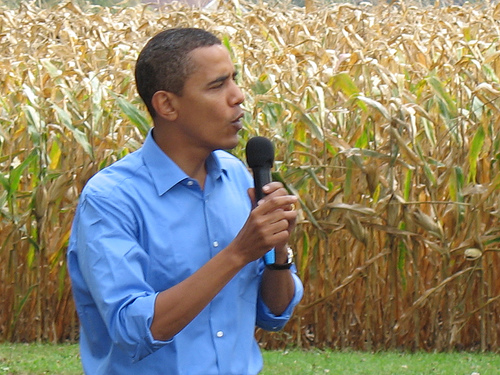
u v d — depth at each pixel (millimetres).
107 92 9977
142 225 3354
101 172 3457
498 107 9492
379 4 17203
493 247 9555
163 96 3396
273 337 10094
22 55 12461
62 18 16312
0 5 19500
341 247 9812
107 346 3480
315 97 9430
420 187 9461
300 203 9164
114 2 24656
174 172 3416
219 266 3139
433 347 9883
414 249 9594
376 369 8852
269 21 15203
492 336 9898
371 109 9414
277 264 3617
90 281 3242
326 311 9898
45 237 10023
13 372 8672
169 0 21406
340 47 13023
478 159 9781
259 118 10305
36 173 10078
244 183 3750
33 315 10320
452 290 9680
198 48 3363
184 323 3129
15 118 10570
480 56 10359
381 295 9820
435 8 17062
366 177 9242
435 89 9414
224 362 3428
